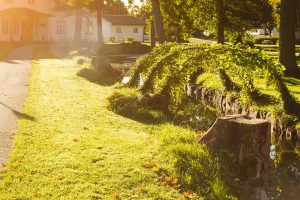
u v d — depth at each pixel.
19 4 67.31
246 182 9.30
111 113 15.38
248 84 17.03
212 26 35.44
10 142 10.90
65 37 69.75
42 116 14.00
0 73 25.95
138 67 18.23
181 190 8.49
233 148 9.80
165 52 17.84
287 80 22.77
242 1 34.47
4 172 8.76
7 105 15.70
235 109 17.61
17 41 62.34
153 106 15.98
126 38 81.81
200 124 15.59
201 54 15.62
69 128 12.60
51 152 10.09
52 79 23.77
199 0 34.31
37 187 8.12
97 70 26.52
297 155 12.60
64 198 7.71
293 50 24.55
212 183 8.72
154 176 8.91
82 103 16.81
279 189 9.75
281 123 14.64
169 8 37.53
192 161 9.32
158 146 10.50
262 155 9.62
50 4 69.19
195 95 21.64
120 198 7.92
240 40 38.88
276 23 43.50
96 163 9.42
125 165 9.35
